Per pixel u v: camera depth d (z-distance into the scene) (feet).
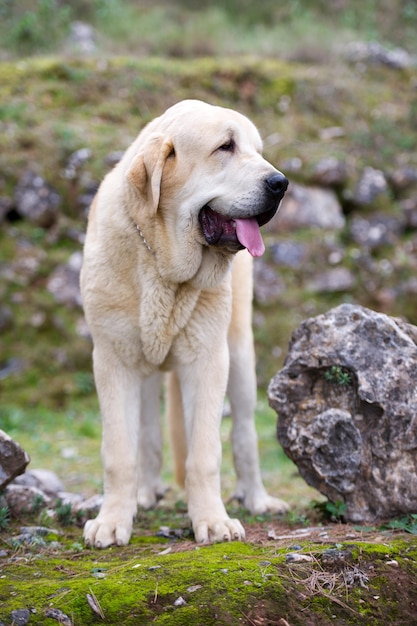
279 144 44.21
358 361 16.97
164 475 27.71
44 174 40.65
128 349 16.93
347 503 17.04
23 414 35.29
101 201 17.24
